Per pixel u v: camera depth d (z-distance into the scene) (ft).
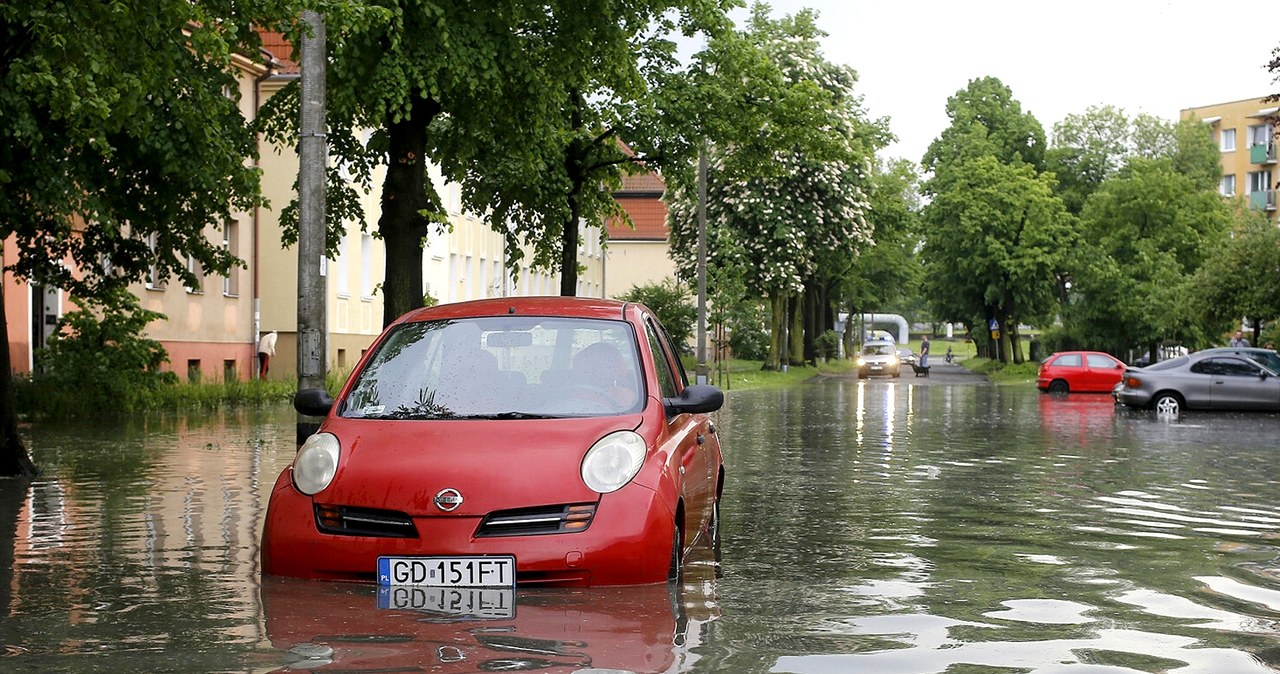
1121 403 110.22
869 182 199.00
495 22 58.13
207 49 41.65
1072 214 262.06
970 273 248.73
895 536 31.83
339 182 75.36
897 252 294.87
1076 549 29.84
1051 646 18.99
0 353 46.37
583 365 25.90
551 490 22.12
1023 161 283.79
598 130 97.76
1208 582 25.17
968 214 243.40
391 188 59.93
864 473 49.73
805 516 35.94
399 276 59.57
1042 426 85.05
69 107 41.01
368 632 18.93
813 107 105.29
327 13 40.70
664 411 25.61
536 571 21.79
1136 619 21.21
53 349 86.89
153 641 18.66
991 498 41.14
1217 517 36.52
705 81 100.32
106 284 69.51
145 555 27.94
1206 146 317.42
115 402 88.12
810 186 193.26
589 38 61.46
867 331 469.98
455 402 24.95
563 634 18.85
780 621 20.43
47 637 19.07
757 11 194.70
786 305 218.38
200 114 50.57
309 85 38.96
